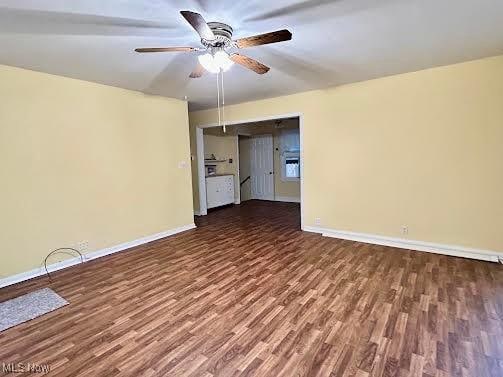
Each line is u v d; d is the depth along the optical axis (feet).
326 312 7.46
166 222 15.29
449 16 6.90
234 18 6.79
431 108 11.35
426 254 11.61
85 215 11.85
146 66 9.93
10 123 9.67
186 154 16.33
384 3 6.24
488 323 6.77
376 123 12.69
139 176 13.91
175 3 6.00
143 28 7.12
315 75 11.71
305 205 15.40
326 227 14.76
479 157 10.62
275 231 15.70
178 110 15.71
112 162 12.75
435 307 7.53
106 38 7.63
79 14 6.33
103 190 12.46
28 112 10.08
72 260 11.46
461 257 11.16
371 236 13.34
